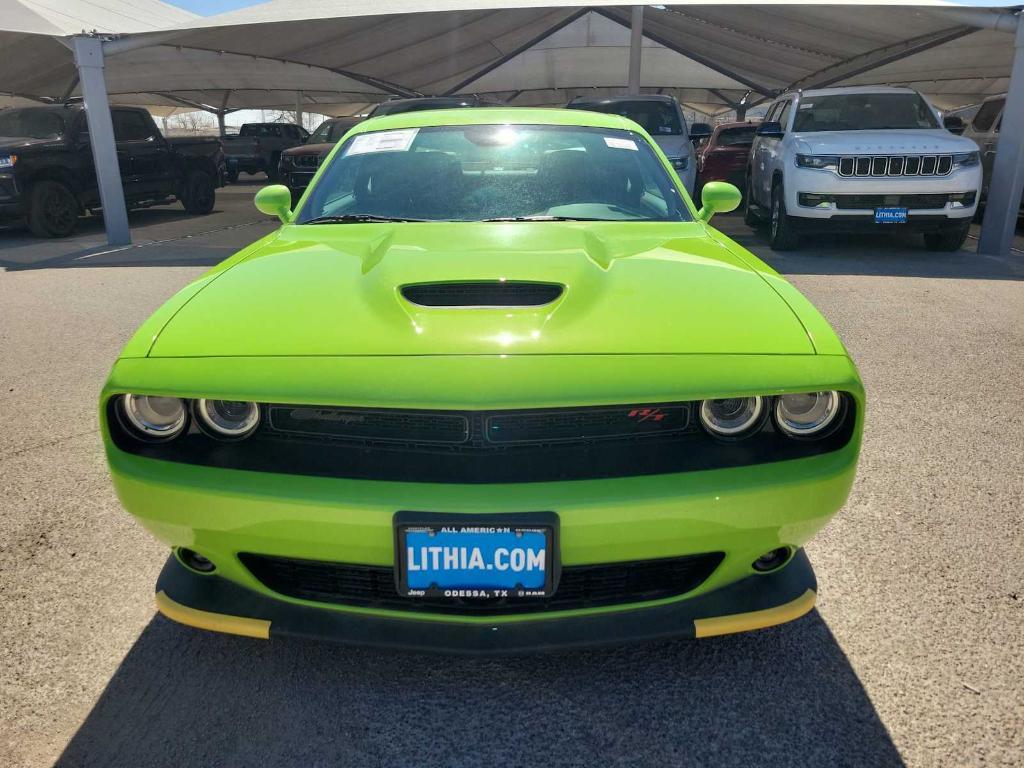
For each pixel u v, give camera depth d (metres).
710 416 1.68
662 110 10.47
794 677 1.96
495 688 1.93
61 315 6.03
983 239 8.43
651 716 1.84
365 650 2.08
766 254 8.34
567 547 1.61
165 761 1.71
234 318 1.85
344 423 1.68
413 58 17.59
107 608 2.28
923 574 2.42
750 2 8.59
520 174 2.85
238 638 2.13
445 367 1.63
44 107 11.29
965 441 3.45
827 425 1.72
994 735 1.77
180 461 1.71
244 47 13.76
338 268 2.12
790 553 1.83
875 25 11.80
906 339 5.07
